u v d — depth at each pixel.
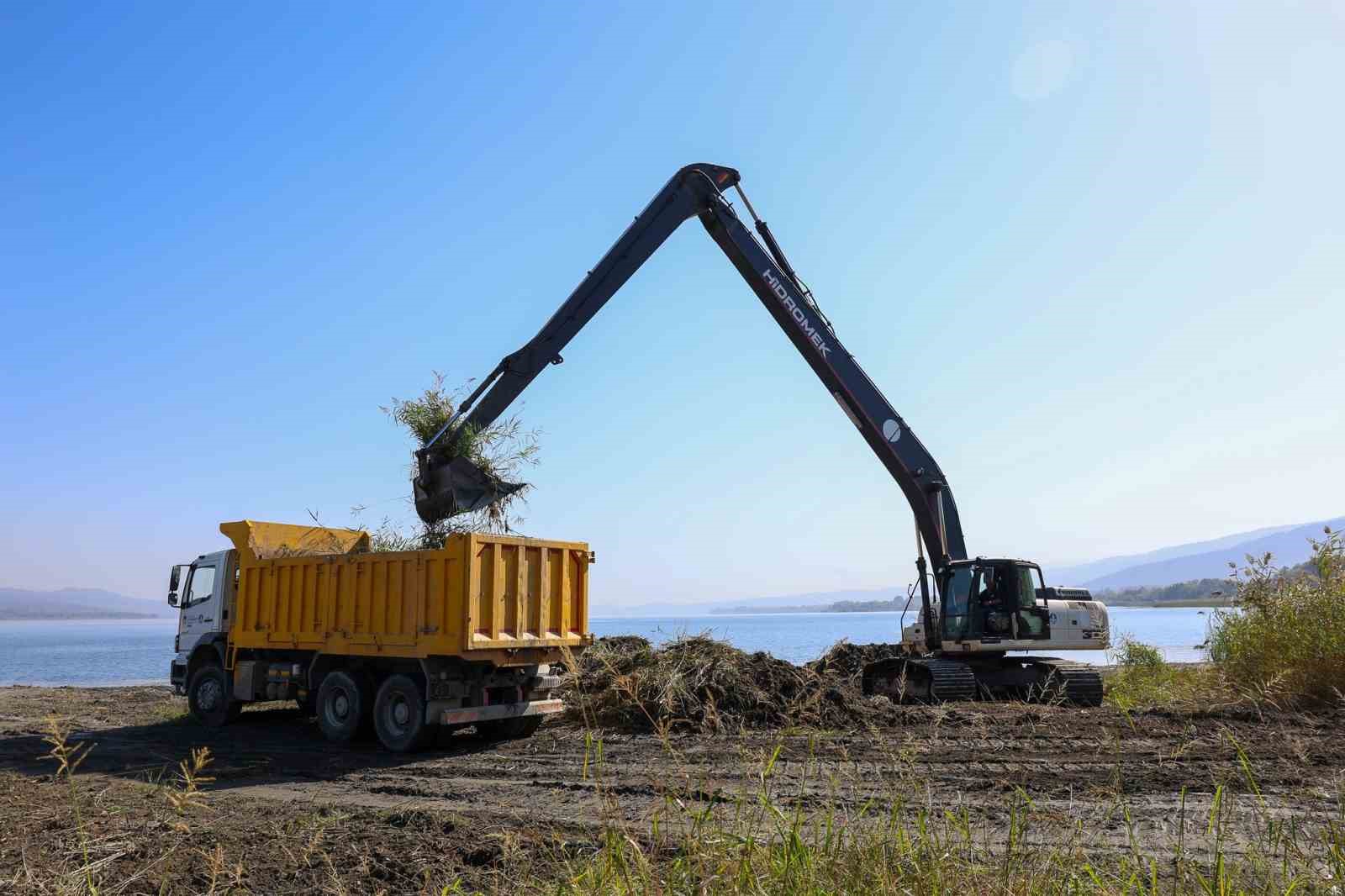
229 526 14.71
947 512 16.95
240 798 8.91
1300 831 5.60
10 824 7.46
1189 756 9.44
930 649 17.14
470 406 15.03
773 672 14.11
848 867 4.45
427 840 6.79
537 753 11.32
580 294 15.55
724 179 16.83
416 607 11.89
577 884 4.82
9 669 41.31
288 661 13.88
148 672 38.53
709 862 4.46
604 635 17.62
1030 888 4.33
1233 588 14.15
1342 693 11.68
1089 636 16.45
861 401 16.70
